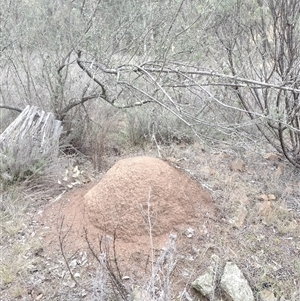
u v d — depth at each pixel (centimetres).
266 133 480
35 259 316
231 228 341
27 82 515
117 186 341
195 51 440
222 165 435
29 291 292
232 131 421
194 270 302
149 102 441
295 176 428
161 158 420
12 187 392
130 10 453
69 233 337
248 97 475
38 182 411
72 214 360
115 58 461
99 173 449
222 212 354
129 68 439
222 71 414
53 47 468
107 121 524
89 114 523
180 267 304
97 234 329
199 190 373
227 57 454
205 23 442
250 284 295
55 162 432
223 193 378
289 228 341
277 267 309
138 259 308
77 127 499
